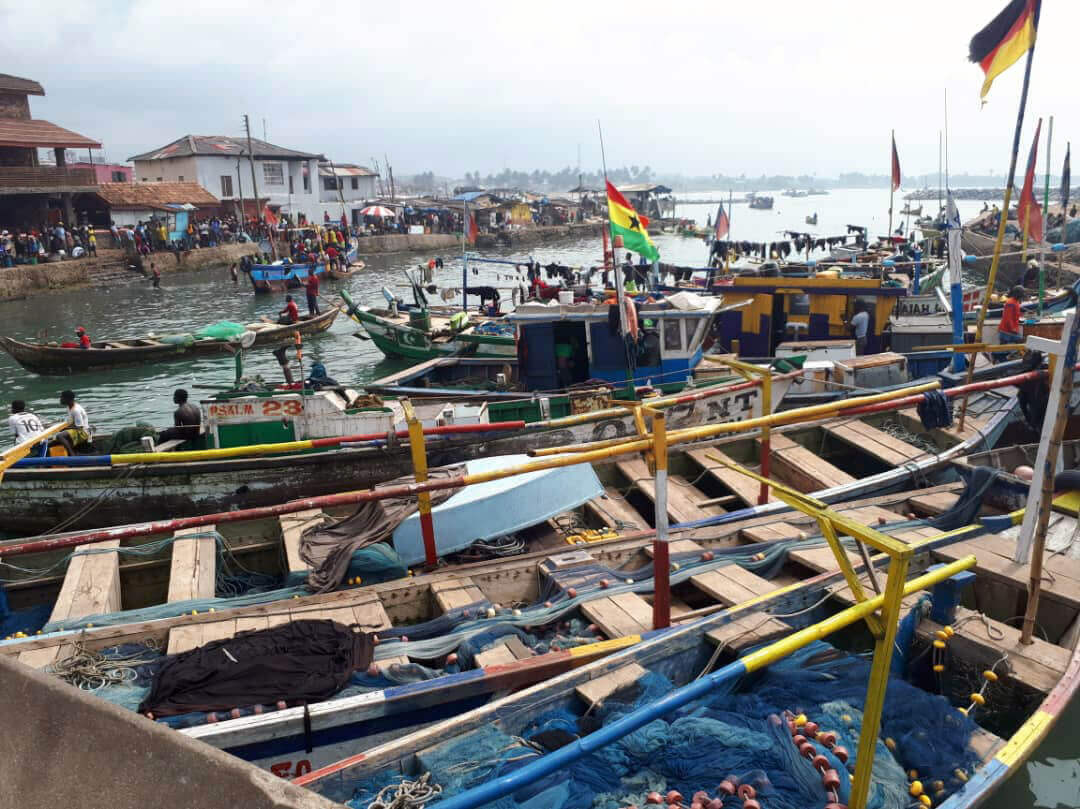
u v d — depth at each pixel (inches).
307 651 288.0
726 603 328.5
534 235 3024.1
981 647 293.7
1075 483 387.9
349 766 229.8
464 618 318.3
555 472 416.8
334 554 366.9
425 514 364.2
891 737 254.8
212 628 313.4
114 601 361.7
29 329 1302.9
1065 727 288.7
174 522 305.7
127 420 831.1
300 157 2532.0
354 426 509.4
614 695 265.7
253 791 90.0
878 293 745.0
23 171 1744.6
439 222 2898.6
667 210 4197.8
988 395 559.8
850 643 327.6
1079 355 498.0
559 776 234.8
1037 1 417.4
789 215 5152.6
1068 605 310.0
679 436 321.1
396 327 966.4
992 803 266.1
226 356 1094.4
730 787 219.3
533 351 624.1
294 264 1727.4
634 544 380.2
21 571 390.0
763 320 776.3
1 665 107.0
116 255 1872.5
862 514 404.2
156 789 94.3
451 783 229.1
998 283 1391.5
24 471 473.7
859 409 372.8
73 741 100.4
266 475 493.0
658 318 582.9
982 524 364.8
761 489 430.6
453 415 509.0
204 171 2346.2
